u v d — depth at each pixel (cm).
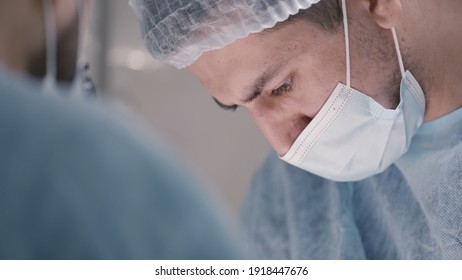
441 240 163
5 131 60
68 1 84
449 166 162
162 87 308
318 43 150
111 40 300
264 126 158
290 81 153
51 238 58
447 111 164
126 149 61
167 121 309
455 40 162
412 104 159
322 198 198
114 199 60
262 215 215
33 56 75
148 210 60
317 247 196
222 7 145
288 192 207
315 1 147
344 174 163
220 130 313
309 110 155
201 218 62
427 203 167
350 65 153
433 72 161
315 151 159
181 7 149
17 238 58
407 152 171
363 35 154
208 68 154
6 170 58
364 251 188
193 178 65
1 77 63
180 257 60
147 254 60
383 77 155
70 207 58
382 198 182
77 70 92
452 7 163
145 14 157
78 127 60
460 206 160
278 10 145
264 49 148
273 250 210
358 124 156
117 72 302
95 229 59
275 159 216
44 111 61
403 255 175
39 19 74
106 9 298
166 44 155
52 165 59
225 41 147
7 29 71
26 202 58
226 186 314
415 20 158
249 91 151
